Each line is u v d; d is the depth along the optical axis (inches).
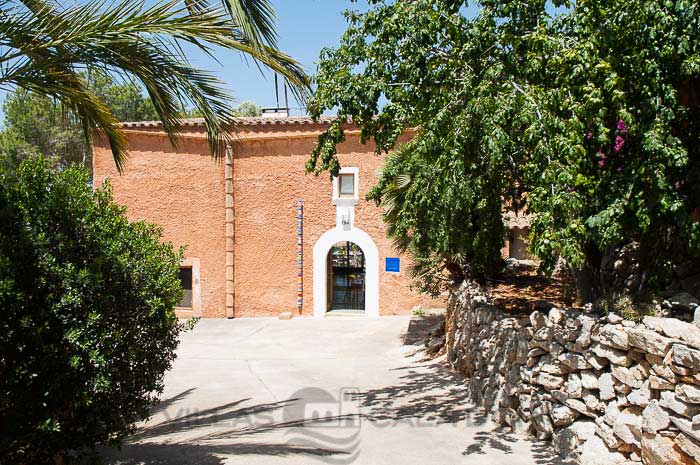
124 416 173.8
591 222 183.2
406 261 635.5
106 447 205.3
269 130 652.7
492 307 297.1
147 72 219.6
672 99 179.0
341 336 542.9
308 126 644.7
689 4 177.6
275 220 658.8
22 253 146.6
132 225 193.0
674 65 188.2
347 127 638.5
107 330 160.6
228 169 657.0
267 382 344.2
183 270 676.1
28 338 144.5
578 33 199.6
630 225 197.2
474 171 256.7
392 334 537.6
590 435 179.9
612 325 176.6
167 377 367.2
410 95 231.6
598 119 177.5
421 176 246.1
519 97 187.6
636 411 162.4
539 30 200.2
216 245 666.8
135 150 672.4
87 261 163.6
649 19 184.9
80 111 249.6
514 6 216.1
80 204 168.7
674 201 174.2
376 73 229.0
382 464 185.8
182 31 195.6
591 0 196.1
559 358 196.4
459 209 259.6
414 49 219.0
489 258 341.1
